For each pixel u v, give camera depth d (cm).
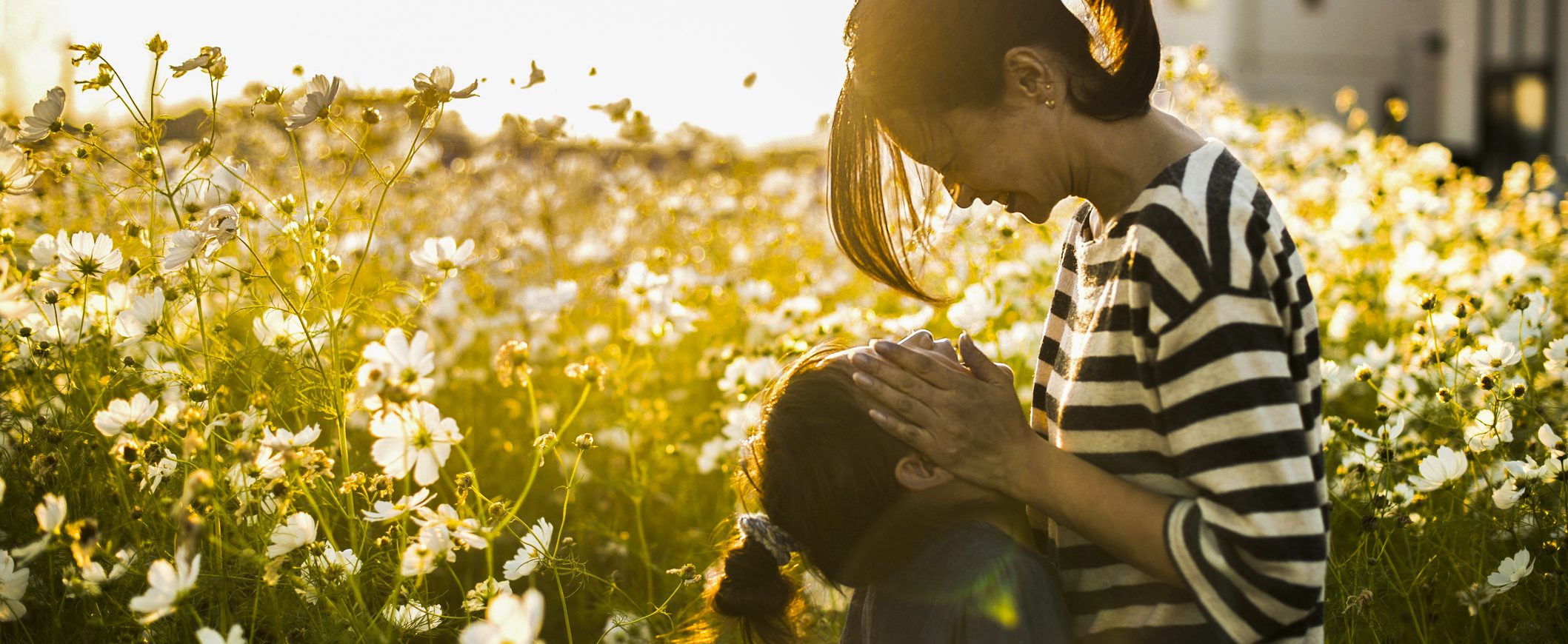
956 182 145
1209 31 1778
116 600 184
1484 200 606
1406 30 1795
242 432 190
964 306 305
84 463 206
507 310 436
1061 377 147
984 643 140
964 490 149
